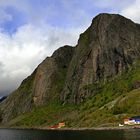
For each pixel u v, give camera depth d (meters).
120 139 179.25
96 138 199.88
